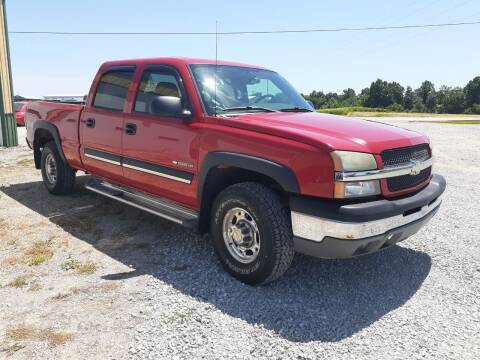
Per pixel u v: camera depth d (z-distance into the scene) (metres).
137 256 4.14
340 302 3.31
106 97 5.00
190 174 3.91
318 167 3.04
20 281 3.56
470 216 5.55
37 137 6.52
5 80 11.77
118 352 2.65
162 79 4.29
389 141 3.34
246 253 3.55
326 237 3.04
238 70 4.56
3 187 6.90
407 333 2.90
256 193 3.29
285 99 4.67
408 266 4.00
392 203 3.16
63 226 4.96
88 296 3.35
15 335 2.81
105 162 5.03
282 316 3.08
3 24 11.52
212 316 3.06
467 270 3.92
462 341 2.81
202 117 3.81
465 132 20.09
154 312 3.11
